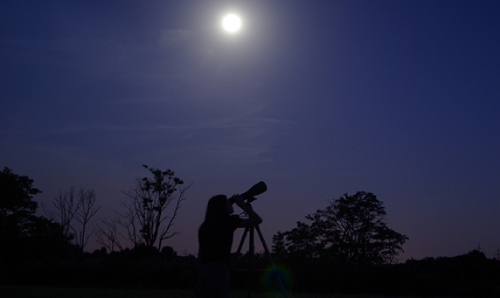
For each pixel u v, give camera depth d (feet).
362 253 144.97
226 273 14.83
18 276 82.69
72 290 62.69
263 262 67.00
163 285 78.59
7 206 119.24
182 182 119.14
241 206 16.47
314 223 147.74
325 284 73.72
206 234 15.12
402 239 145.69
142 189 116.88
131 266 80.79
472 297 76.59
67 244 117.91
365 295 72.64
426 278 78.33
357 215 146.51
